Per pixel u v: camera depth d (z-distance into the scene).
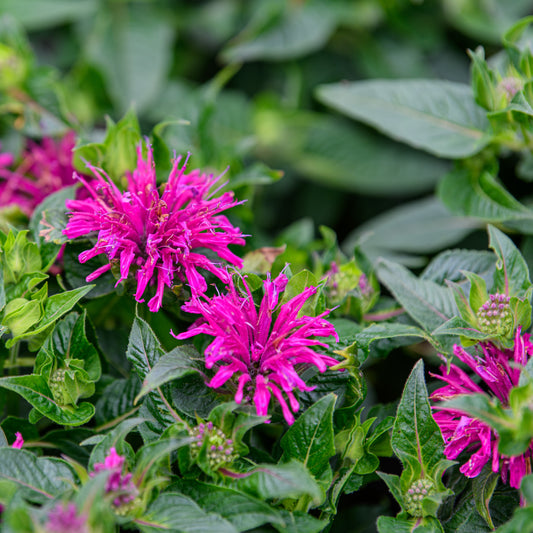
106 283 0.85
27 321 0.83
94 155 0.87
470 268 0.88
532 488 0.80
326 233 0.88
